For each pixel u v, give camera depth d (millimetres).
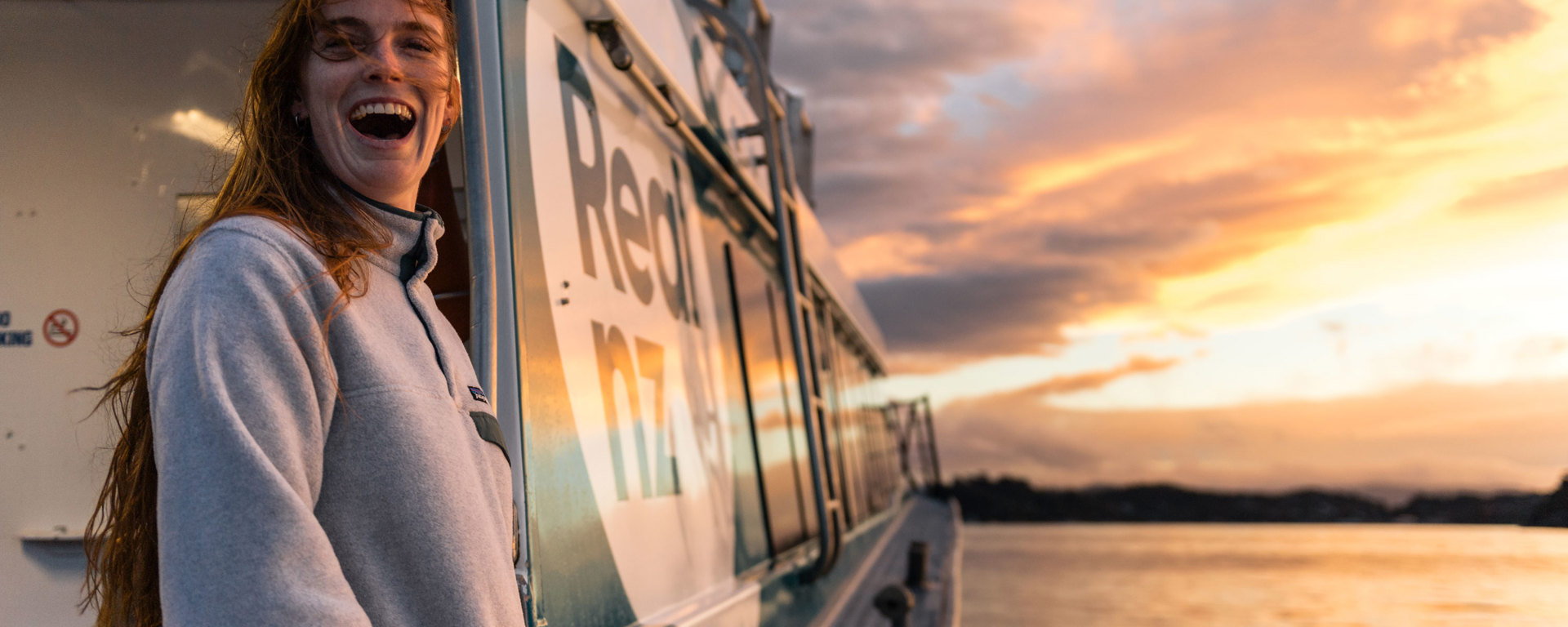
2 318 2859
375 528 984
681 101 3504
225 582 836
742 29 4047
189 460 867
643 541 2557
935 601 7121
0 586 2746
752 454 4012
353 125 1096
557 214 2316
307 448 939
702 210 3857
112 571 1056
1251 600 35406
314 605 850
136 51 3006
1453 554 52594
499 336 1848
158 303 1058
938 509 23438
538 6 2396
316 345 965
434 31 1146
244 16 3020
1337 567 52562
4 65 2932
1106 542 102188
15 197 2908
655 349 2965
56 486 2803
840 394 8891
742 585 3438
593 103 2727
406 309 1132
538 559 1864
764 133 4098
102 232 2926
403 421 1014
